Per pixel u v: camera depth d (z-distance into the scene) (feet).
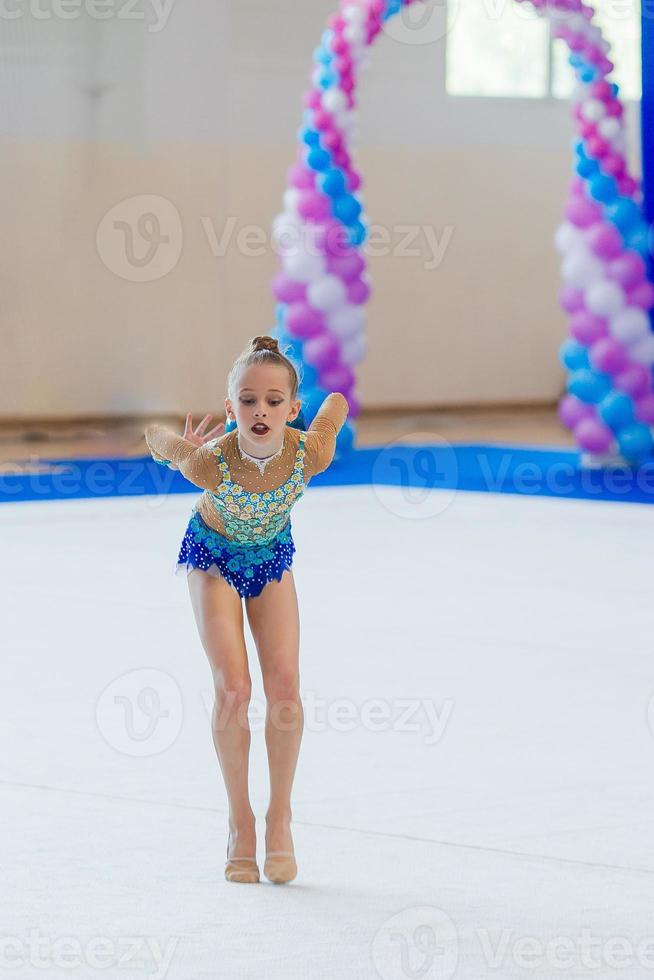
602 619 33.83
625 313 58.59
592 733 24.40
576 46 57.26
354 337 62.54
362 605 35.24
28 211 74.38
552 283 90.79
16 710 25.67
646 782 21.76
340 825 19.70
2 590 37.35
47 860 18.20
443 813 20.25
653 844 19.01
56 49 73.20
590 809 20.45
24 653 30.09
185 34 75.41
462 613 34.37
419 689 27.17
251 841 17.80
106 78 74.28
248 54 78.43
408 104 84.79
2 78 72.74
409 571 40.19
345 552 43.60
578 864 18.22
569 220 59.06
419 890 17.28
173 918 16.34
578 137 58.54
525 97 87.76
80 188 74.90
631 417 59.93
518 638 31.65
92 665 29.07
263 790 21.22
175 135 76.18
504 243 88.94
